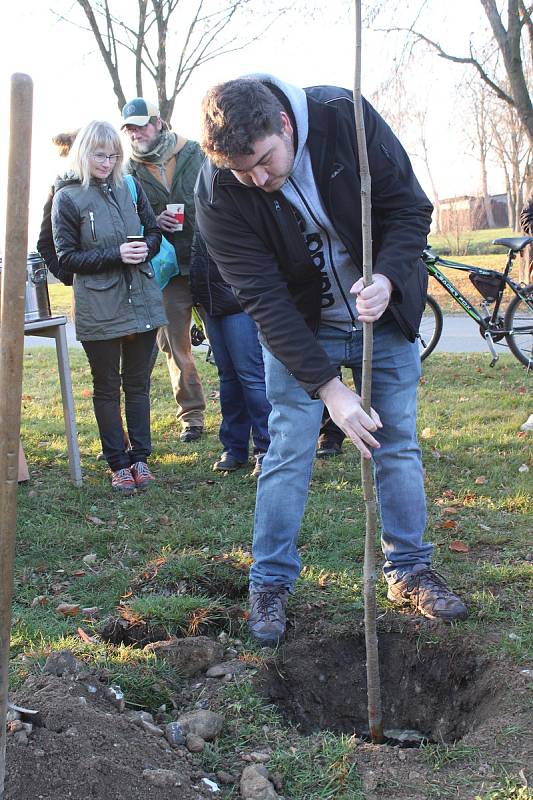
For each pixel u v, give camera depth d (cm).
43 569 378
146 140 551
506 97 1268
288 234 267
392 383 303
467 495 455
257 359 491
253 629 304
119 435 489
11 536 174
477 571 354
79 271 460
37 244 521
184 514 445
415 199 271
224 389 516
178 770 224
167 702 264
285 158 242
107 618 318
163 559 369
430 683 300
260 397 493
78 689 247
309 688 297
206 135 232
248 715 257
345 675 305
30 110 160
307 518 422
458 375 809
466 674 293
